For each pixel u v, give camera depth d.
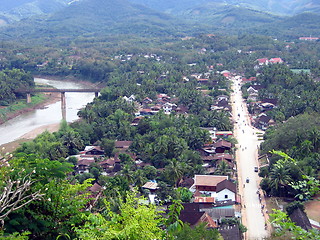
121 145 125.25
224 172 99.25
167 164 106.62
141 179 92.50
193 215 72.62
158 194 86.56
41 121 179.00
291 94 172.00
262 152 117.38
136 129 136.62
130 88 197.50
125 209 26.16
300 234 20.66
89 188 89.50
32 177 28.33
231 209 78.81
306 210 77.88
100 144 126.44
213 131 140.25
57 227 28.11
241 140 135.25
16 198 26.72
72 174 106.12
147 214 25.58
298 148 98.38
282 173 86.06
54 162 29.80
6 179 26.70
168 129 125.75
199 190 90.50
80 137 128.50
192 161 107.12
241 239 68.06
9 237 22.17
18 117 188.50
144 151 116.12
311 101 147.50
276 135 111.06
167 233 24.83
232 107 181.00
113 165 111.88
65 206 28.56
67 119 179.75
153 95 193.00
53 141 122.94
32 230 27.48
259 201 87.75
